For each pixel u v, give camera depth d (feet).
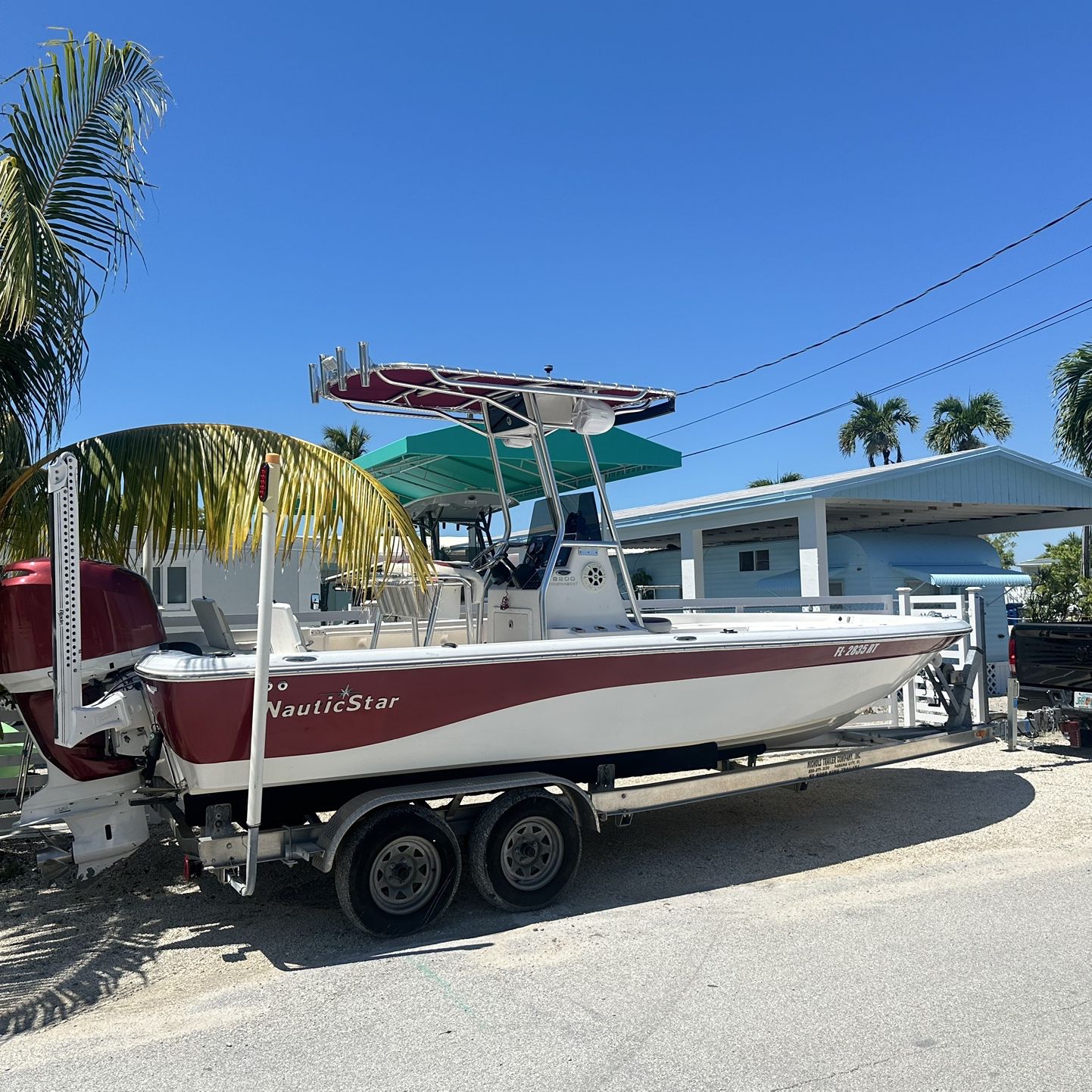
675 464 34.37
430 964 13.87
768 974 13.07
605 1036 11.34
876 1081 10.12
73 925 15.96
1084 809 22.54
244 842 14.60
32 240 16.07
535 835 16.53
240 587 37.88
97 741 16.14
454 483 34.27
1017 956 13.52
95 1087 10.42
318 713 14.78
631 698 17.62
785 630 20.34
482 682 15.94
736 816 22.75
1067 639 29.04
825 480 47.44
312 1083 10.41
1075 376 52.54
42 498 17.90
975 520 61.87
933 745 22.62
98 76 18.78
